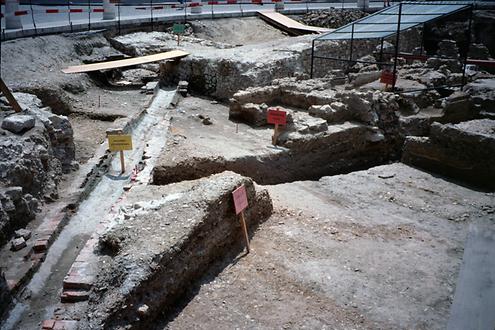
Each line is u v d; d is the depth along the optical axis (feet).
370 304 14.64
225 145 27.81
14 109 22.95
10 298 14.12
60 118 23.35
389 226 19.76
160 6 74.02
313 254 17.22
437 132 26.05
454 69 45.70
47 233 17.30
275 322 13.66
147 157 25.44
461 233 19.42
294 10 74.28
